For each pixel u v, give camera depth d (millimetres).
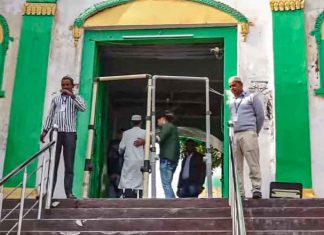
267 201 4848
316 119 6156
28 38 6727
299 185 5652
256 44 6480
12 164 6301
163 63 7680
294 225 4336
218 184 9594
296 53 6371
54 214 4734
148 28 6719
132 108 8961
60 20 6781
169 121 6566
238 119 5332
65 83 5531
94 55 6691
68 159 5293
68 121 5363
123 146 6332
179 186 7125
